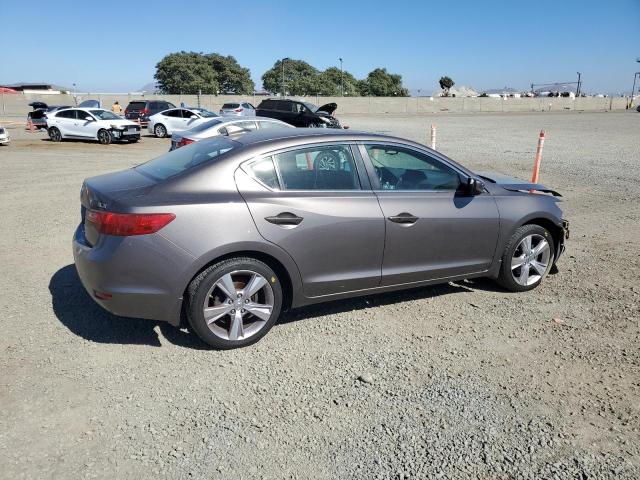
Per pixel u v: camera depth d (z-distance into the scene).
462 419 3.21
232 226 3.83
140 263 3.69
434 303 5.01
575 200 10.05
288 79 105.00
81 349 4.00
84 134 23.59
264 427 3.12
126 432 3.05
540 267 5.35
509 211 5.01
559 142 22.97
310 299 4.29
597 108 98.00
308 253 4.12
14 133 29.27
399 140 4.65
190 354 3.98
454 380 3.65
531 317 4.70
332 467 2.79
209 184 3.91
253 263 3.98
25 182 11.91
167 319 3.86
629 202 9.85
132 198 3.76
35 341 4.11
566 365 3.86
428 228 4.57
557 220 5.32
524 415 3.25
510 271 5.15
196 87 90.00
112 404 3.32
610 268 6.05
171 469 2.76
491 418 3.22
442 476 2.73
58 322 4.45
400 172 4.65
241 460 2.84
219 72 96.94
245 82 99.38
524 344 4.18
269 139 4.23
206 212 3.78
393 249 4.46
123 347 4.05
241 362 3.88
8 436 2.99
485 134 28.39
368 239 4.32
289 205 4.04
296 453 2.90
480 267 4.98
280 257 4.02
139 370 3.73
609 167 14.63
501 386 3.58
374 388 3.54
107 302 3.78
